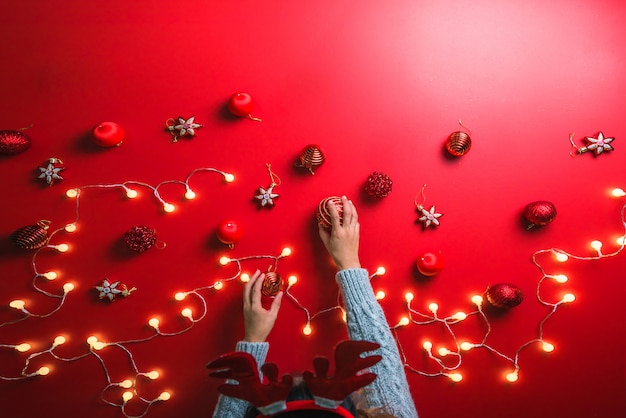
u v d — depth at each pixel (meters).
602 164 0.75
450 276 0.75
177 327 0.74
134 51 0.75
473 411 0.74
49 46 0.75
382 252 0.74
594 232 0.75
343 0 0.76
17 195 0.73
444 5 0.76
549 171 0.75
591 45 0.76
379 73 0.76
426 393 0.74
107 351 0.73
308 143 0.75
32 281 0.72
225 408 0.55
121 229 0.74
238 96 0.71
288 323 0.74
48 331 0.72
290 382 0.41
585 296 0.75
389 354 0.53
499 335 0.74
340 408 0.44
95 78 0.75
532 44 0.76
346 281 0.60
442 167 0.75
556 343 0.75
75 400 0.72
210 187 0.75
